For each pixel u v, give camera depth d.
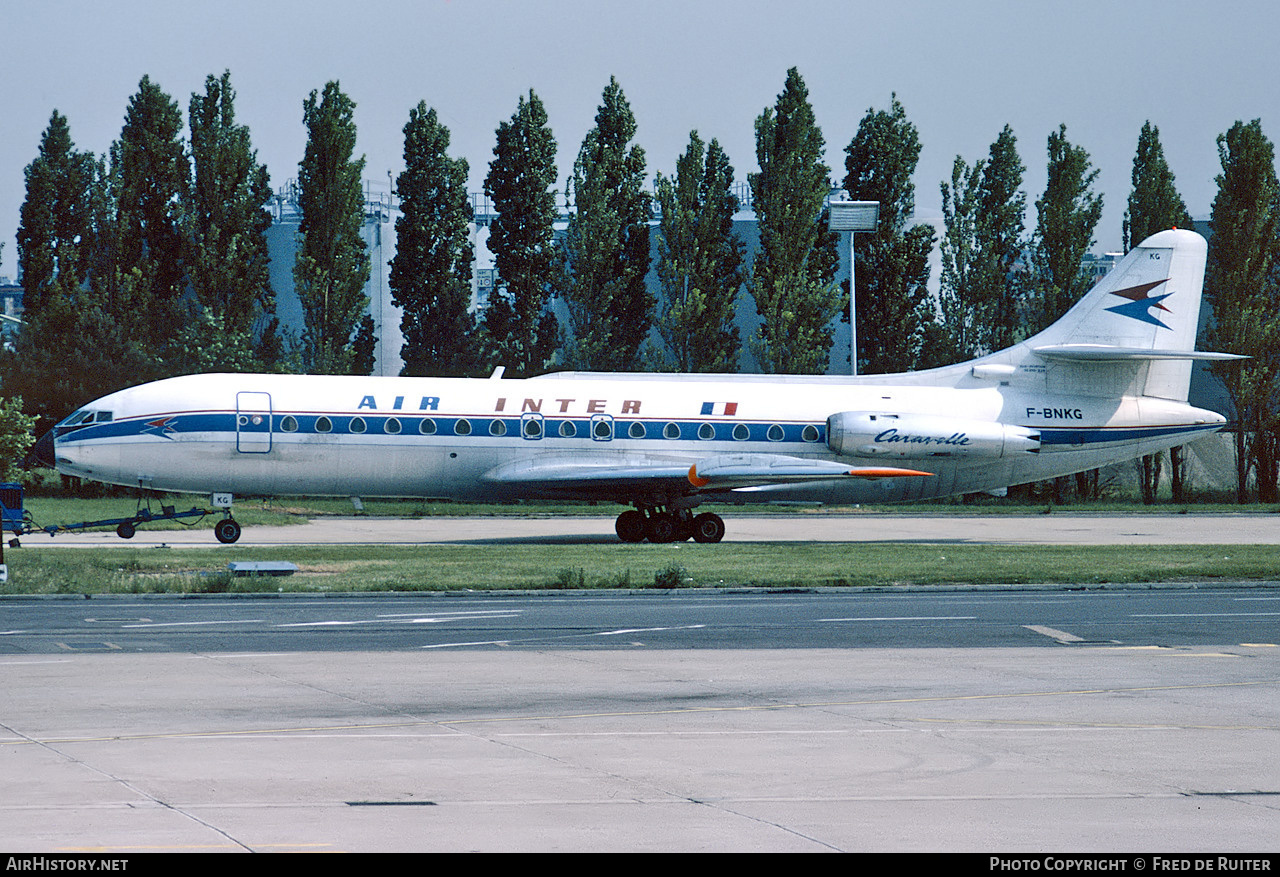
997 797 31.67
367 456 114.62
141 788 31.72
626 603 71.75
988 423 122.94
